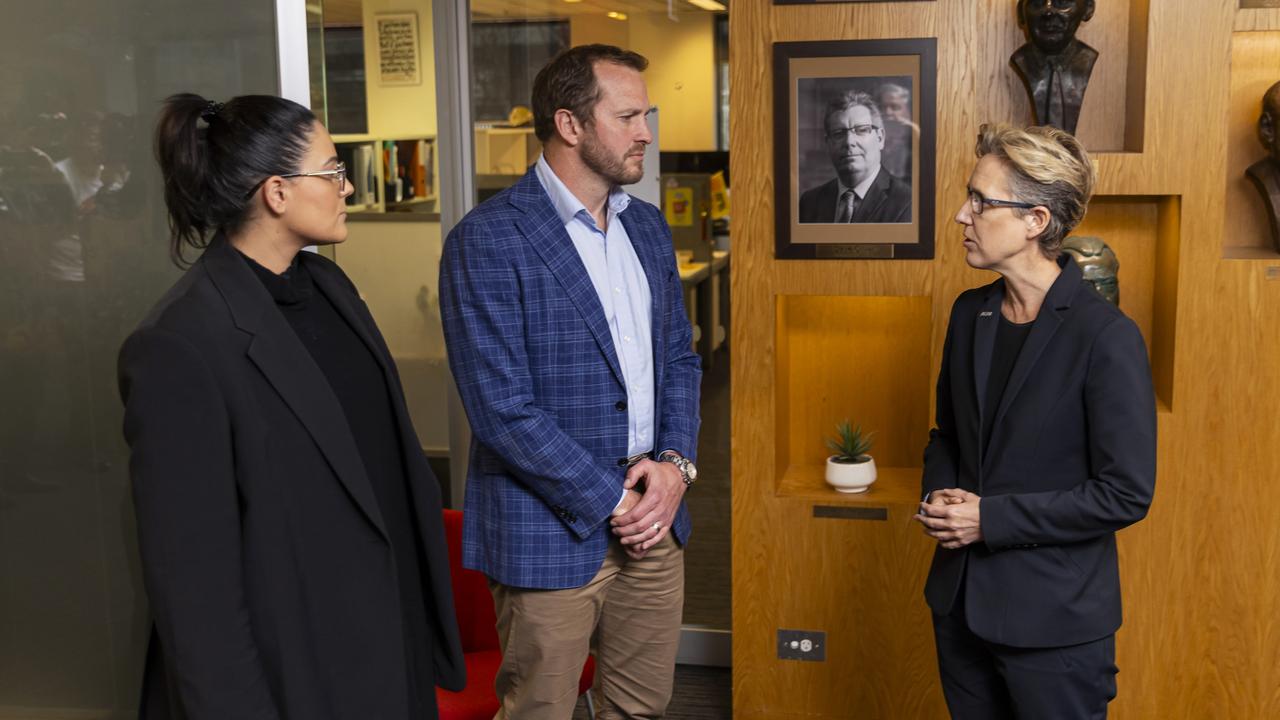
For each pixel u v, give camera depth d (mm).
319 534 1609
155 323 1501
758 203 3145
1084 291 2141
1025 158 2100
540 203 2297
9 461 1861
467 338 2254
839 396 3500
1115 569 2164
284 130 1614
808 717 3305
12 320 1855
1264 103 2955
